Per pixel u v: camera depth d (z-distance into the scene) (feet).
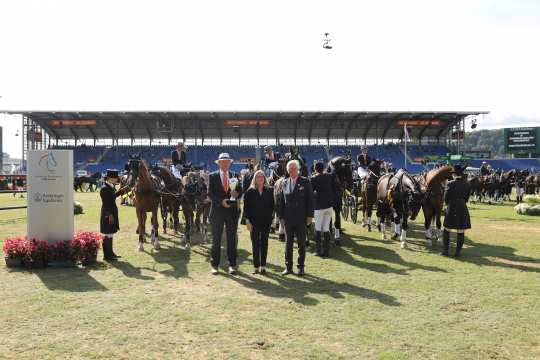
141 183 35.70
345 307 21.38
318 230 34.12
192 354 16.11
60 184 30.66
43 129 203.00
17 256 29.58
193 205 41.70
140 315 20.20
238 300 22.54
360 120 192.03
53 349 16.51
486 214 68.64
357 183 53.78
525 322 19.49
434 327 18.80
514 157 231.09
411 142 217.77
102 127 202.08
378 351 16.35
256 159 195.62
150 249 36.94
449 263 31.42
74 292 23.76
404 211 37.68
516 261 32.14
